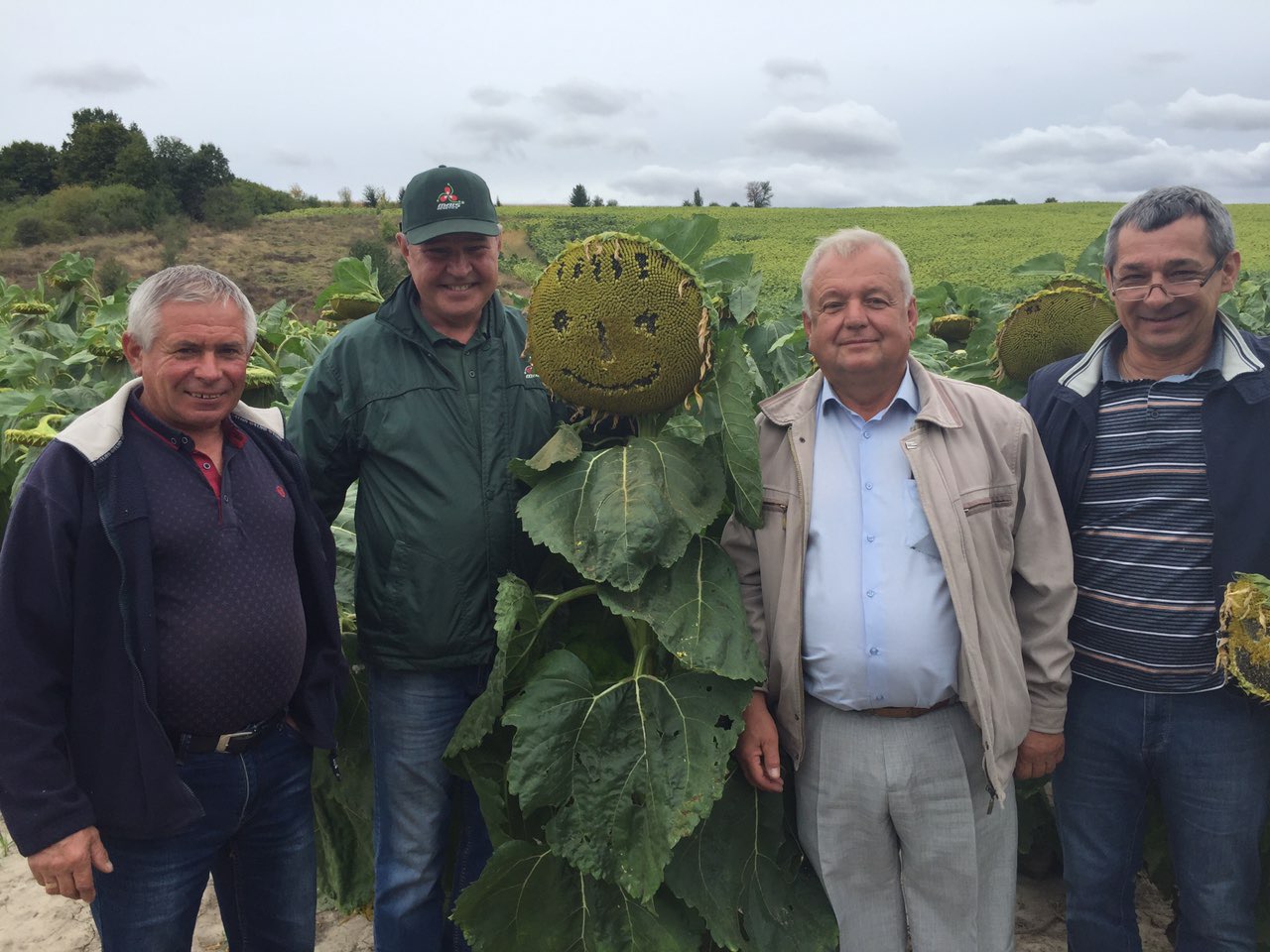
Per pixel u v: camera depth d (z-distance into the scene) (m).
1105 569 2.91
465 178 3.01
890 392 2.82
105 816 2.48
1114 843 3.03
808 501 2.80
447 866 3.38
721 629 2.67
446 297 3.03
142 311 2.51
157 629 2.49
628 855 2.59
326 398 3.09
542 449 2.86
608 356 2.61
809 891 2.98
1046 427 3.03
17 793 2.36
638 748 2.69
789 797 3.10
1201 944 2.92
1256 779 2.83
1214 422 2.78
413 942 3.12
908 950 3.51
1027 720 2.82
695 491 2.74
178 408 2.54
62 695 2.46
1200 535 2.79
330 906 4.12
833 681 2.79
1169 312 2.76
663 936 2.78
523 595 2.79
